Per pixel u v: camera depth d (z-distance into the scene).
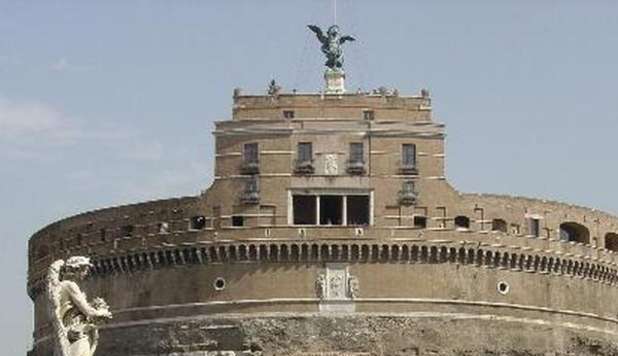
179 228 167.50
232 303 164.62
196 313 165.75
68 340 32.25
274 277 164.50
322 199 167.62
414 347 163.00
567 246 174.50
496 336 166.88
